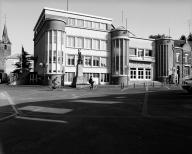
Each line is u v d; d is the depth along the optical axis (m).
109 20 53.47
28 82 55.22
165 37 55.53
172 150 5.88
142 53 55.31
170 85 44.16
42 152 5.76
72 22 50.12
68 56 47.81
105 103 16.44
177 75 55.03
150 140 6.82
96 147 6.17
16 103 16.86
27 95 24.08
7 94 25.52
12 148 6.10
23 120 10.17
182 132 7.81
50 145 6.37
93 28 50.38
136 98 19.91
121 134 7.57
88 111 12.73
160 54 55.78
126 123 9.38
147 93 25.56
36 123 9.48
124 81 49.72
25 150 5.93
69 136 7.35
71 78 47.88
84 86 38.16
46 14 47.91
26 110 13.27
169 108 13.65
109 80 51.91
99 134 7.58
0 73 80.25
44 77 46.03
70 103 16.56
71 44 48.28
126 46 50.56
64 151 5.84
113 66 51.12
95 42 50.88
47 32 45.06
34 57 61.59
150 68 56.03
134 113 11.95
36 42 63.00
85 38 49.69
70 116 11.15
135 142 6.61
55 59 44.84
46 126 8.88
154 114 11.59
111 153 5.67
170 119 10.23
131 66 53.09
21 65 66.62
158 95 22.64
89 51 49.88
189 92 23.48
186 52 59.53
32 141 6.78
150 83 50.81
